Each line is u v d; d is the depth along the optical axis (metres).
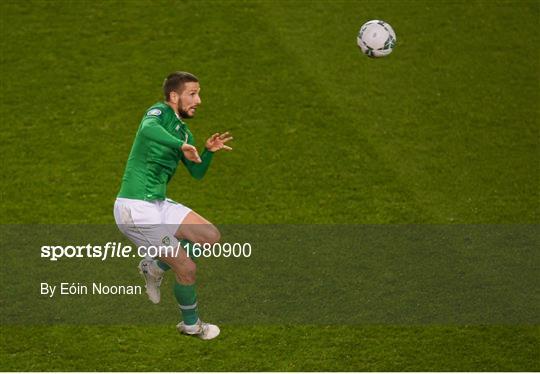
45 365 40.31
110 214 47.91
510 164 51.19
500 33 58.34
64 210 48.00
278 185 49.50
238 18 58.44
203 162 36.62
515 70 56.34
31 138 51.69
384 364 40.78
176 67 55.47
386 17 58.94
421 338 41.97
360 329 42.38
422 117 53.47
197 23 58.03
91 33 57.31
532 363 40.84
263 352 41.28
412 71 56.00
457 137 52.50
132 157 35.91
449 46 57.50
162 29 57.62
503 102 54.53
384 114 53.50
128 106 53.38
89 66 55.53
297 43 57.16
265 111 53.41
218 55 56.28
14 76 54.97
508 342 41.81
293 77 55.25
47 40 56.91
